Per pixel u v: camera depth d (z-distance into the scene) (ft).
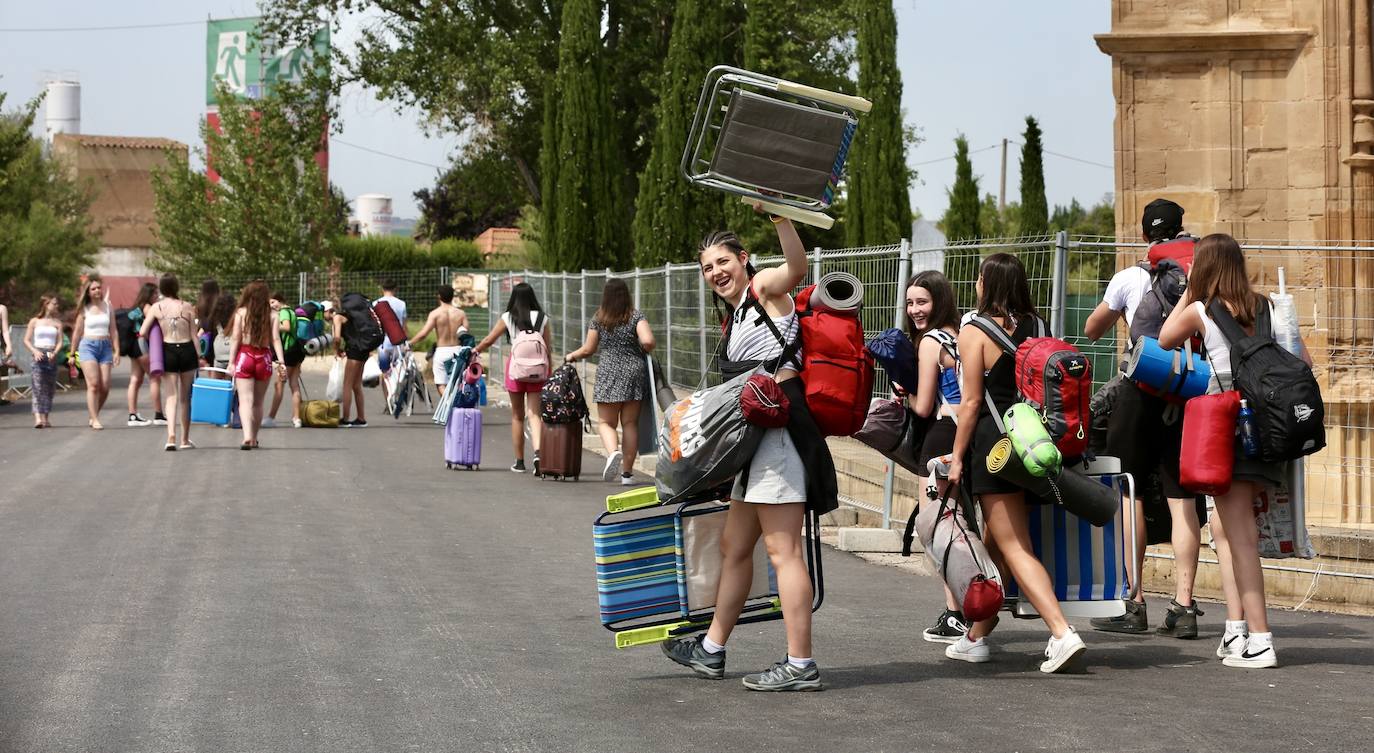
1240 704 18.93
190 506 39.01
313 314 67.92
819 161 19.03
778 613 20.77
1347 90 42.86
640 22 133.80
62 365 94.99
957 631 23.22
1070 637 20.49
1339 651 23.29
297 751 16.35
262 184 150.00
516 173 144.77
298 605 25.62
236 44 167.53
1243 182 43.83
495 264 168.04
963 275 32.55
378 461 52.34
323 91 139.33
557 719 17.87
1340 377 40.65
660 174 98.37
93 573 28.63
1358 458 38.24
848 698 19.12
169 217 157.79
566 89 100.73
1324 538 31.17
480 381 51.26
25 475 46.37
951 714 18.20
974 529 20.89
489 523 36.91
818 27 115.65
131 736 16.94
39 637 22.66
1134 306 25.44
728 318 19.84
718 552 20.53
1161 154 44.34
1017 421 19.98
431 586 27.84
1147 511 25.36
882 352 22.66
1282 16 43.45
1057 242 29.99
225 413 64.18
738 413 18.71
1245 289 21.72
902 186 98.53
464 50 134.72
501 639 23.00
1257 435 20.94
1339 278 42.52
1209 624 25.84
